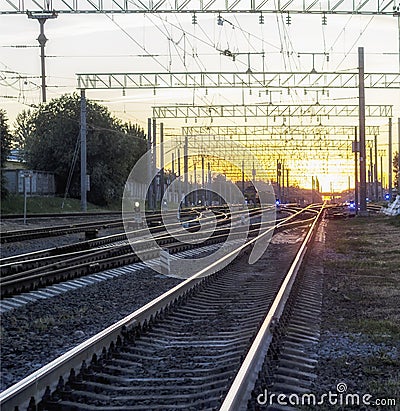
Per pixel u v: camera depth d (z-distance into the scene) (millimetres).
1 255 33562
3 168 83312
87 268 27188
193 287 22594
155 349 14000
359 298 20609
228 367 11898
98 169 108312
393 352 13367
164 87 62750
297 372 11625
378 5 42781
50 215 69500
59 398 10195
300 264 27594
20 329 16031
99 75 62000
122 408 9773
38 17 41875
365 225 66688
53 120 109875
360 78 69312
